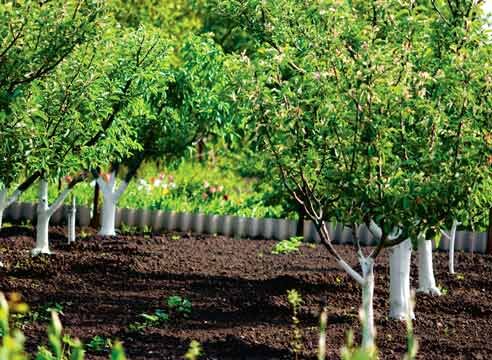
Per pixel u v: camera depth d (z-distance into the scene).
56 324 6.10
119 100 13.52
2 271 15.91
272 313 13.60
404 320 13.16
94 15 11.67
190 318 13.24
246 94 10.17
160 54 14.80
